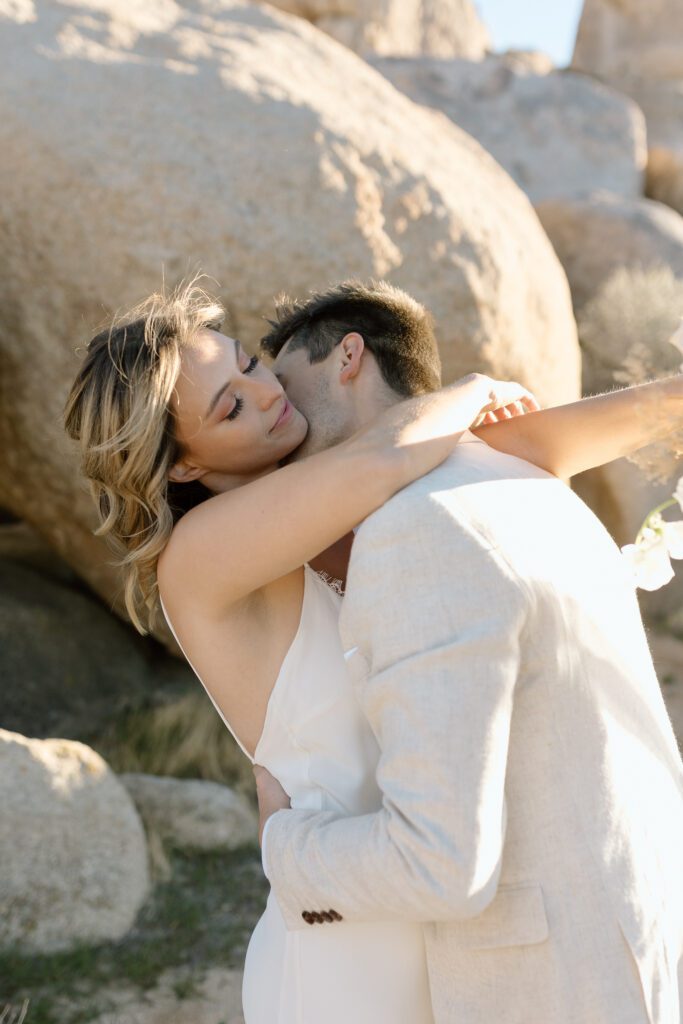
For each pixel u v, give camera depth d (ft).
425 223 15.90
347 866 4.31
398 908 4.23
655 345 21.58
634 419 5.37
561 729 4.34
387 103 18.43
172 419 5.03
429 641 4.13
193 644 4.98
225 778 15.85
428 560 4.22
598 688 4.42
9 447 16.58
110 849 11.80
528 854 4.36
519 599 4.18
